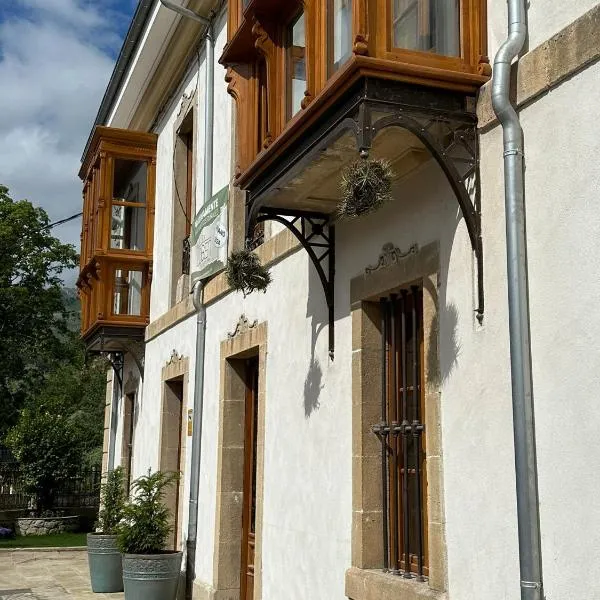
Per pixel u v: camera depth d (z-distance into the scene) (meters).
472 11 4.32
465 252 4.33
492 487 3.98
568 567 3.47
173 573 8.41
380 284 5.19
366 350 5.37
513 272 3.83
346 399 5.55
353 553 5.21
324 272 6.02
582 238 3.55
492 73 4.16
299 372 6.40
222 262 8.48
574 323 3.55
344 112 4.29
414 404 4.93
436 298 4.57
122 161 12.65
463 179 4.38
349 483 5.40
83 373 33.03
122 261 12.02
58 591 10.34
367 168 4.16
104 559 10.23
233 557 8.02
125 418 13.16
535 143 3.87
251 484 8.11
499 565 3.88
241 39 5.88
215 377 8.62
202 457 8.85
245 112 6.11
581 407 3.48
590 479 3.40
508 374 3.94
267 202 5.64
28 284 27.41
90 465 22.25
